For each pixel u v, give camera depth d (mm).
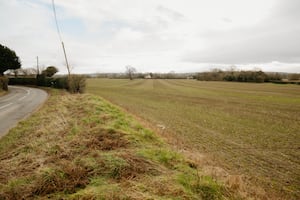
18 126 9266
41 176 4258
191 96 32594
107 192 3658
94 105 12336
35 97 23578
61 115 10508
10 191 3873
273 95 34250
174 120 13883
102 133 6879
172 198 3604
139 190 3807
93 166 4625
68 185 4031
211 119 14445
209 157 7078
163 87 56031
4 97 23859
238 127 12023
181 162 5391
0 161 5352
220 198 3986
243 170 6141
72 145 6074
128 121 9406
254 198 4328
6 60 44875
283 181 5520
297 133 10750
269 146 8531
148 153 5555
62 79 34531
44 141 6668
